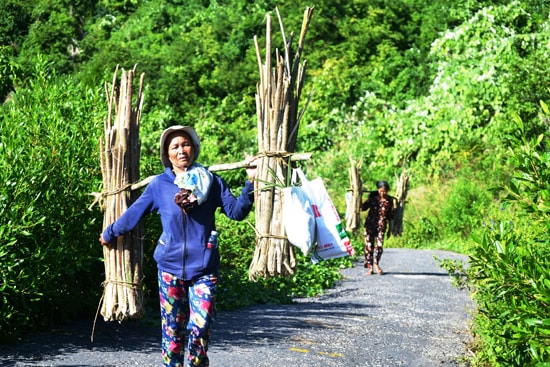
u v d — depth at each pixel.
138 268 5.95
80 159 7.97
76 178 7.74
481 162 29.09
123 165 6.06
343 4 48.22
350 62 44.53
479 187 27.27
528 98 24.50
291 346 7.96
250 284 11.58
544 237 6.23
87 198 7.80
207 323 5.31
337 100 40.12
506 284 5.10
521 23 33.66
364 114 38.03
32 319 7.71
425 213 27.64
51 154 7.64
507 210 22.52
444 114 31.25
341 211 29.47
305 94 39.81
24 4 58.56
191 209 5.38
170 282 5.38
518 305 5.12
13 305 7.42
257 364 7.05
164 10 55.38
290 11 48.59
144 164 9.62
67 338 7.62
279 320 9.61
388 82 42.12
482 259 5.28
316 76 41.22
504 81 30.03
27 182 7.18
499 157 27.98
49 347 7.22
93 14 61.12
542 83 24.25
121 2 61.44
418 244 26.09
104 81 9.16
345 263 17.00
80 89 9.07
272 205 5.74
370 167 32.69
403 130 32.00
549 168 4.99
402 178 16.11
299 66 5.95
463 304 11.48
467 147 30.11
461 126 30.56
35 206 7.22
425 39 45.31
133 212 5.55
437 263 18.28
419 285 13.86
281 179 5.73
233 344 7.93
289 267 5.75
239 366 6.95
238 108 43.44
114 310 5.90
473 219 25.28
